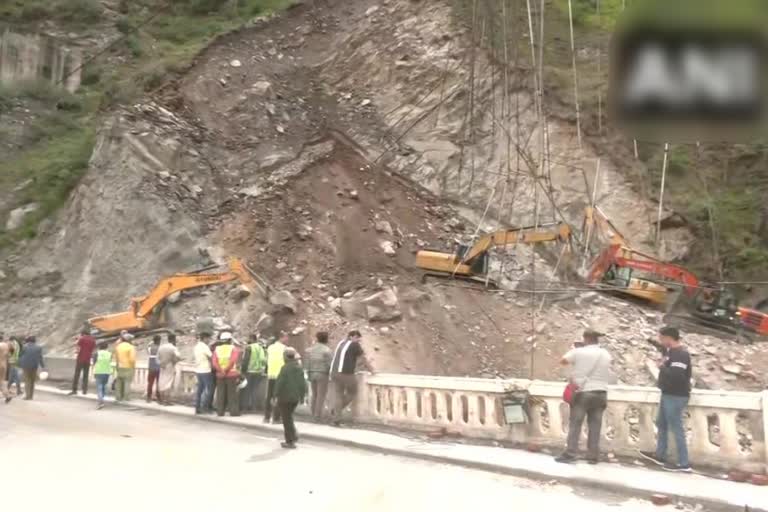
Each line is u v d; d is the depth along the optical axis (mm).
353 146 26188
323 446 10102
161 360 15250
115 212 23203
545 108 25062
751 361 17516
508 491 7316
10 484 7340
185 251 21500
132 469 8234
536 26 28656
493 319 18422
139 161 23766
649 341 17750
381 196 23469
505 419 9523
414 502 6816
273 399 12070
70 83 39812
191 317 18953
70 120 36438
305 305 18641
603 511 6555
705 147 25172
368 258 20594
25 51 41062
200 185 23688
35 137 35219
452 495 7113
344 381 11641
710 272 22156
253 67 30125
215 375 13297
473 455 8906
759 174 24266
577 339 17812
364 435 10531
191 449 9695
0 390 15164
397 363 16672
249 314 18344
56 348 20953
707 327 18797
